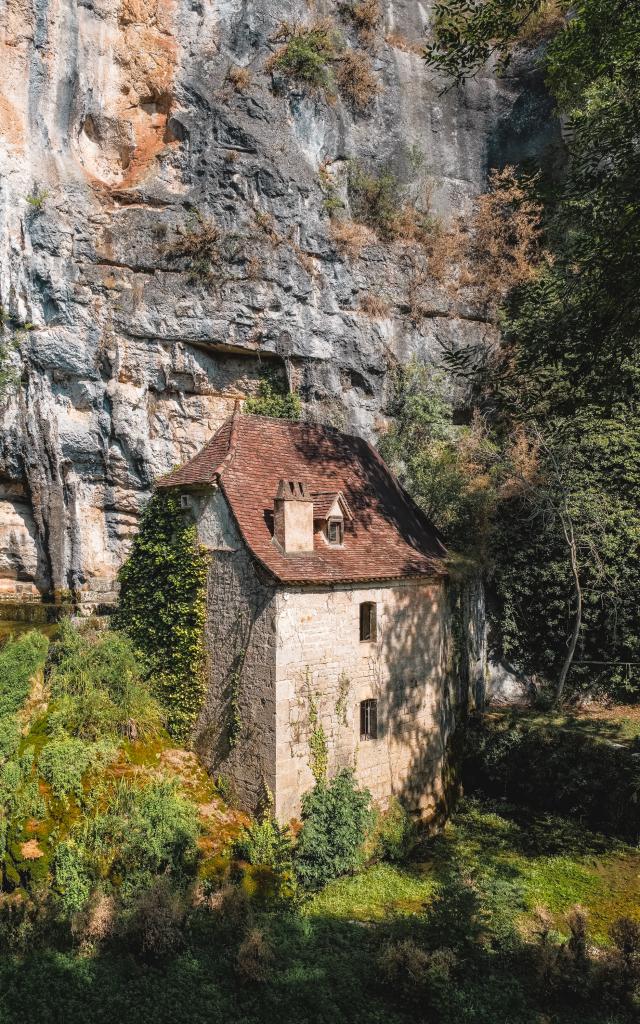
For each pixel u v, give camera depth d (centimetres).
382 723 1625
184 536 1617
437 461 2497
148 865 1194
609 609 2094
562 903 1391
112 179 2781
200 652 1577
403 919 1204
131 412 2588
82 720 1418
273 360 2775
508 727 1908
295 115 2875
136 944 1015
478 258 3148
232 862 1297
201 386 2702
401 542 1797
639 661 2109
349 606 1552
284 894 1280
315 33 2914
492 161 3356
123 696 1529
